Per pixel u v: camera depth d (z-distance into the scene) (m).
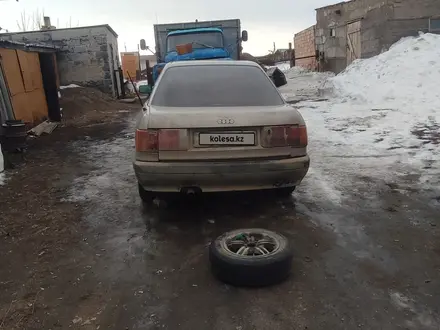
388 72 12.17
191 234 3.58
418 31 16.70
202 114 3.46
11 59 8.74
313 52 27.50
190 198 4.43
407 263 2.96
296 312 2.43
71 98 14.43
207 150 3.42
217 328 2.31
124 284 2.80
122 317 2.44
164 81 4.18
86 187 5.03
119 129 10.05
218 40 11.19
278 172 3.50
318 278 2.79
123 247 3.36
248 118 3.45
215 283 2.77
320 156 6.04
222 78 4.20
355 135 7.34
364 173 5.12
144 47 12.84
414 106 9.55
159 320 2.39
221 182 3.49
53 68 11.22
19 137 6.61
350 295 2.59
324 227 3.61
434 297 2.54
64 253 3.29
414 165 5.35
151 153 3.43
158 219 3.93
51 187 5.08
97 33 17.31
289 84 20.61
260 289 2.68
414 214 3.83
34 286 2.81
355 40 19.83
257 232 3.09
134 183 5.12
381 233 3.46
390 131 7.44
